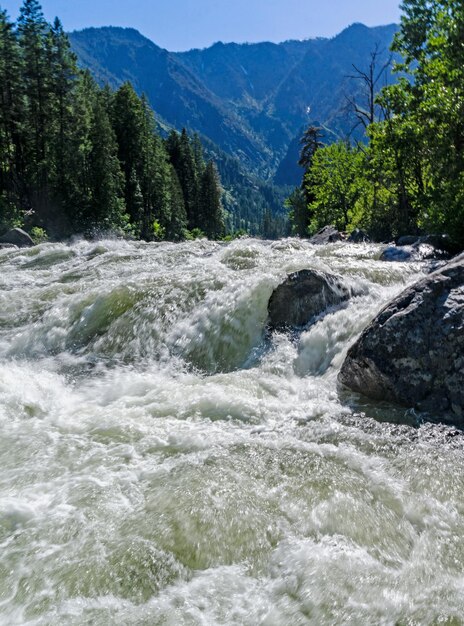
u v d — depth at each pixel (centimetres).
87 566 298
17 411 548
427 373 511
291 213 5875
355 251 1234
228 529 333
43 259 1623
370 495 369
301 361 657
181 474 399
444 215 1217
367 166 2900
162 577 294
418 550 314
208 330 752
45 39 4309
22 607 271
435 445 445
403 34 2223
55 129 4531
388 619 260
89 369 713
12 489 383
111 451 444
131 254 1386
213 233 9056
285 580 291
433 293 548
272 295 748
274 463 418
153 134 7100
